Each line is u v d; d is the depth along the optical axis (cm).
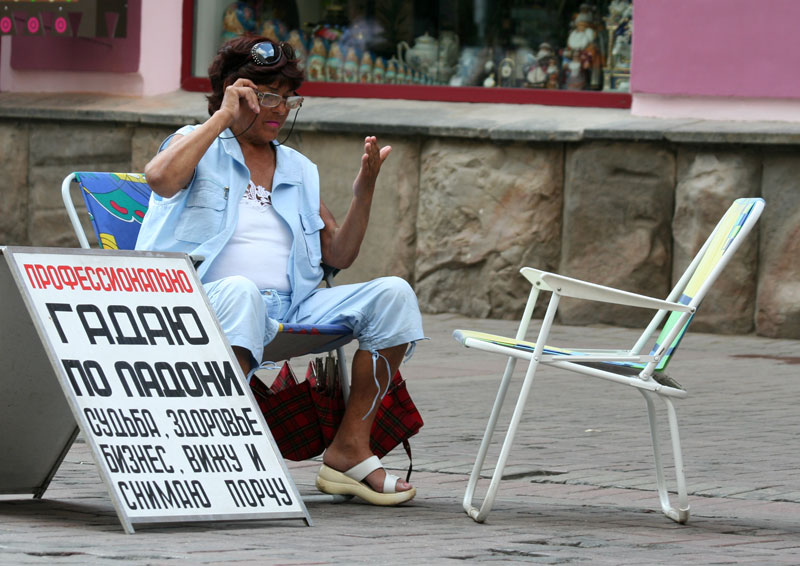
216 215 756
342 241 791
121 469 621
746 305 1825
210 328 673
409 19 2117
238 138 775
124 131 2158
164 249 751
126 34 2222
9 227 2244
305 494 794
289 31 2188
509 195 1953
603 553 610
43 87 2292
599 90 2011
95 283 648
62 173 2205
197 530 637
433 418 1143
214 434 655
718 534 683
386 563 558
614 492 828
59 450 719
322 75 2164
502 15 2067
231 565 537
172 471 634
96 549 567
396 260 2023
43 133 2216
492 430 739
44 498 741
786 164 1803
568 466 919
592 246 1911
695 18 1916
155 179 723
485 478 877
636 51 1958
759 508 780
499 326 1894
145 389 642
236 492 649
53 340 625
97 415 623
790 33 1859
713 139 1819
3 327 658
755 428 1102
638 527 699
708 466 924
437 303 2003
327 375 790
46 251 641
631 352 738
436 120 1995
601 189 1903
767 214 1811
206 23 2217
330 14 2169
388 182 2025
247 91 745
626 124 1906
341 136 2039
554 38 2036
